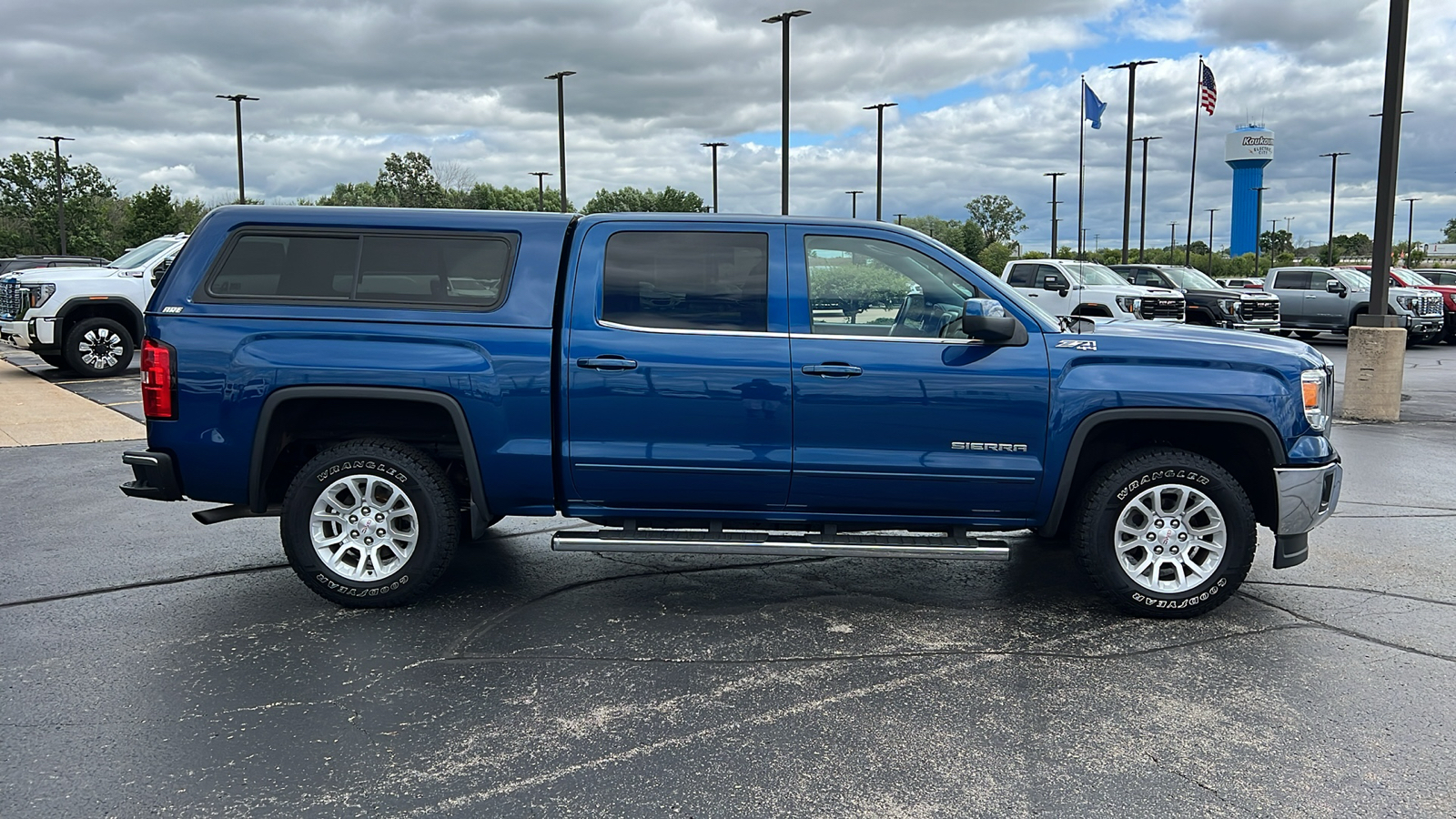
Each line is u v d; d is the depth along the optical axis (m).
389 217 4.78
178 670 4.12
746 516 4.89
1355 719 3.69
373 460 4.79
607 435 4.73
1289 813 3.03
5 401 12.12
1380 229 11.35
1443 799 3.12
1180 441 5.06
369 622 4.73
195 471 4.75
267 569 5.60
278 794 3.12
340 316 4.71
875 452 4.69
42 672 4.10
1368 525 6.65
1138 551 4.97
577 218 4.89
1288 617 4.84
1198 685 4.01
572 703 3.82
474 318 4.71
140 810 3.03
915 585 5.41
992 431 4.67
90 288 14.31
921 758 3.38
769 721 3.67
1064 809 3.05
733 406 4.68
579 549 4.75
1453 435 10.44
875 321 4.76
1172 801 3.10
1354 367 11.59
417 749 3.44
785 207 26.30
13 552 5.89
